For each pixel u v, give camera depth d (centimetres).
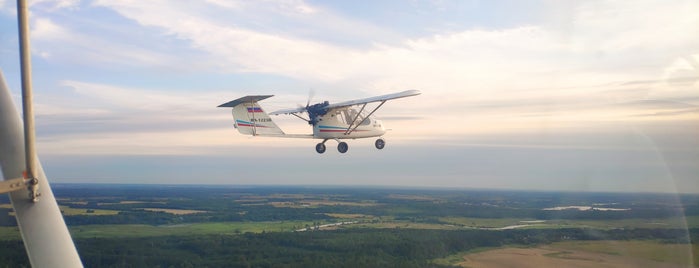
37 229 416
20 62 380
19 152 418
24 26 376
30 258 411
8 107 425
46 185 429
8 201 413
